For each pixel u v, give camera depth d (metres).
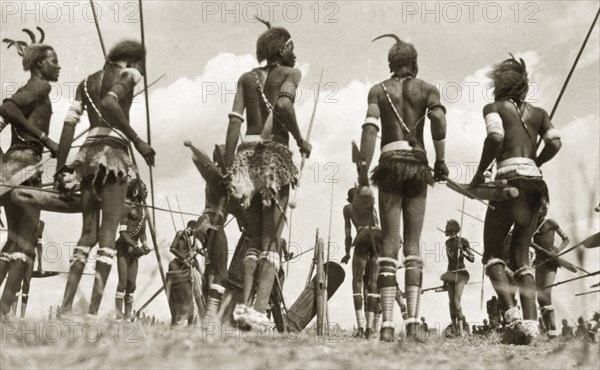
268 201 5.59
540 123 6.66
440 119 6.10
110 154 5.65
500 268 6.55
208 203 6.44
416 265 6.03
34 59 6.25
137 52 6.00
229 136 5.90
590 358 4.15
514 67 6.72
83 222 5.66
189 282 7.57
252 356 3.61
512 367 3.97
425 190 6.13
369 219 6.55
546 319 8.33
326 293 7.87
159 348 3.62
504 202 6.55
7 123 6.20
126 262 9.63
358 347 4.51
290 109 5.69
